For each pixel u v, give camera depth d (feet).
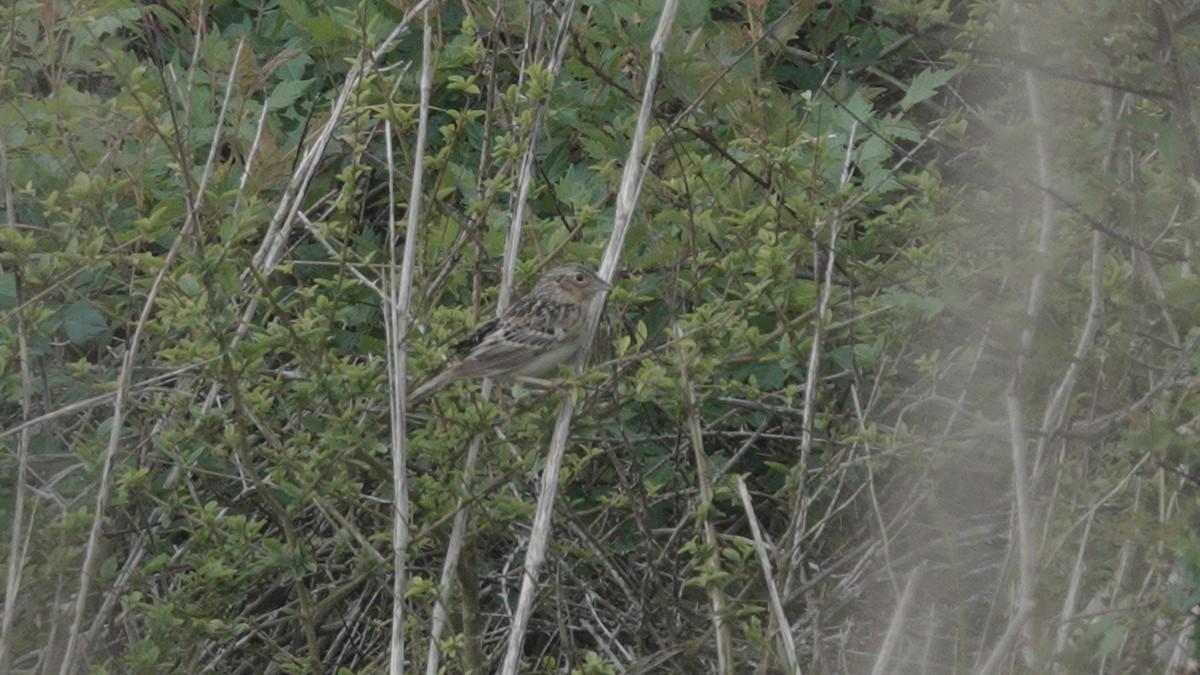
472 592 36.88
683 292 40.98
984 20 41.63
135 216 40.22
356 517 40.83
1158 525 28.17
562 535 40.52
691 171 38.14
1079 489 33.22
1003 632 33.65
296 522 41.50
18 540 32.89
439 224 38.68
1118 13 31.17
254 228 32.32
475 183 38.58
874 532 38.11
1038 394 34.68
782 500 41.22
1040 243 33.68
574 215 39.01
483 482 36.91
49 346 40.16
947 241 38.24
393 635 31.30
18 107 38.01
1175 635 30.50
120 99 38.06
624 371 37.11
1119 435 35.35
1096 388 32.32
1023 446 31.58
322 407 35.65
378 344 40.16
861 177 45.68
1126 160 33.55
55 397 40.55
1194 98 33.01
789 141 39.37
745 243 35.86
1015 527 32.91
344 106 36.63
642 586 37.60
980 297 32.65
